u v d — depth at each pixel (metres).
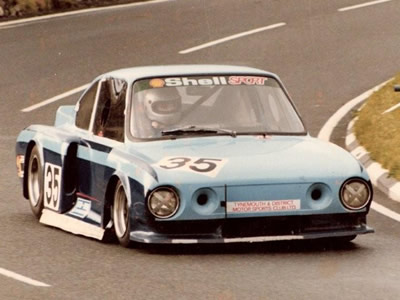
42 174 17.31
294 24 40.16
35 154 17.66
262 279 13.35
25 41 37.22
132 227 14.77
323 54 35.38
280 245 15.40
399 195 18.89
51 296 12.61
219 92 16.23
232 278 13.41
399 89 21.16
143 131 15.72
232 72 16.58
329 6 43.56
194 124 15.90
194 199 14.45
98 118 16.59
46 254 14.88
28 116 28.34
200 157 14.99
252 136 15.90
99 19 41.41
